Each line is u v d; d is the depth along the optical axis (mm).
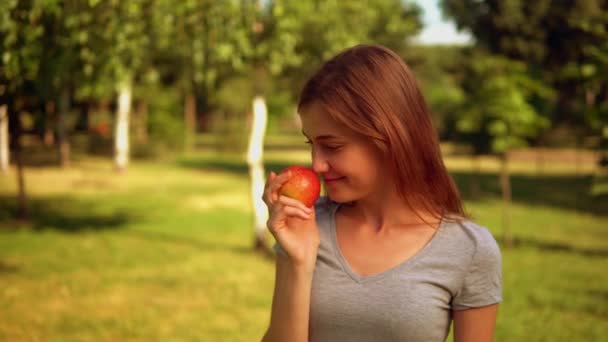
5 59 6059
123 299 7891
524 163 34125
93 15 7191
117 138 26266
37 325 6664
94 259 10297
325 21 9695
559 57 24719
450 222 1338
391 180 1330
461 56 27828
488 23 24938
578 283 9258
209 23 8258
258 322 7055
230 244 12117
